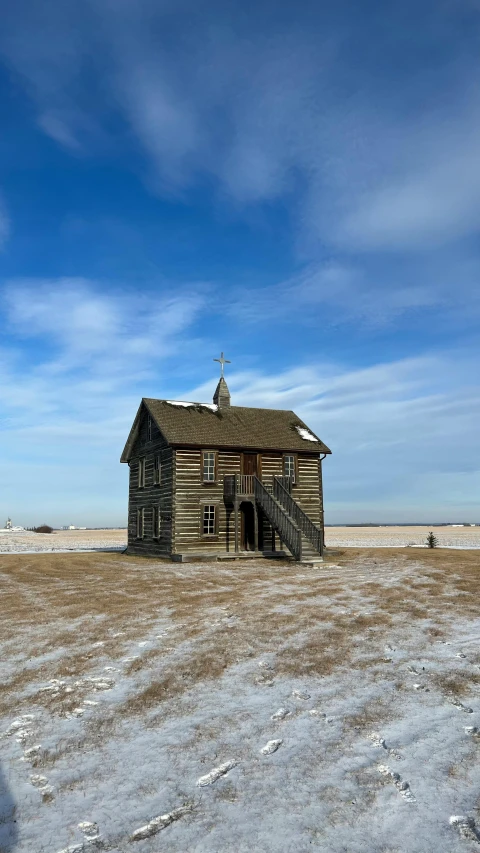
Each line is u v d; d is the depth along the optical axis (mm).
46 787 5188
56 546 52656
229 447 29406
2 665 8828
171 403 32156
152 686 7773
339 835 4352
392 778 5211
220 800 4883
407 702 7086
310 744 5949
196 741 6062
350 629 10836
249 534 29719
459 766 5418
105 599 14734
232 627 11125
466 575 18656
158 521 30062
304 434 33281
